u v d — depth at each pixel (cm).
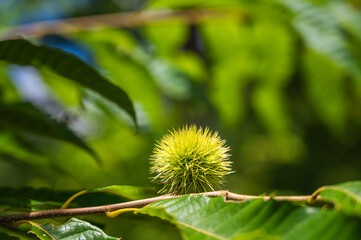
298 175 946
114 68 386
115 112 327
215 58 486
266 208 100
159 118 393
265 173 966
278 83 496
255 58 475
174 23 420
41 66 194
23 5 621
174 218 108
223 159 162
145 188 155
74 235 127
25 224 155
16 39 177
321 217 90
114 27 389
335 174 941
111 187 151
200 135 162
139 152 504
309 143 927
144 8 399
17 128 251
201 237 103
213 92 509
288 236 91
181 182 152
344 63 350
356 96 603
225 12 413
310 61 447
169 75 402
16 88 355
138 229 564
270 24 420
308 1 373
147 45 411
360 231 85
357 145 904
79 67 191
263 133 900
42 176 573
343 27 361
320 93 462
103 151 485
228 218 104
